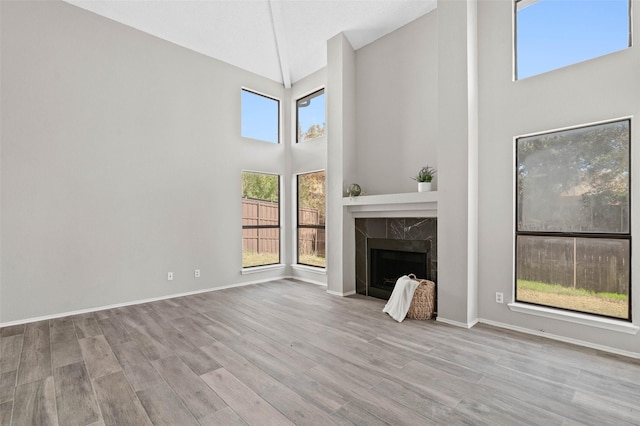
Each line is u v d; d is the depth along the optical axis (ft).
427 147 13.46
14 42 11.28
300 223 19.60
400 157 14.40
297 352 9.04
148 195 14.34
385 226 14.66
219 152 16.78
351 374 7.77
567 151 9.86
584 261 9.57
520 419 6.05
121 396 6.84
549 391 7.00
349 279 15.83
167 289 14.90
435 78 13.20
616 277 9.04
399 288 12.17
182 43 15.37
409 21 14.01
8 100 11.17
